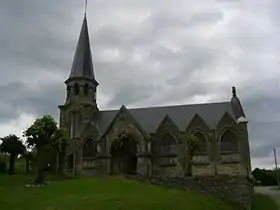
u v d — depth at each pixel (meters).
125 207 31.47
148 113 62.50
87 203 32.31
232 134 54.84
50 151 52.97
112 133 57.03
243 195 40.12
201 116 59.16
